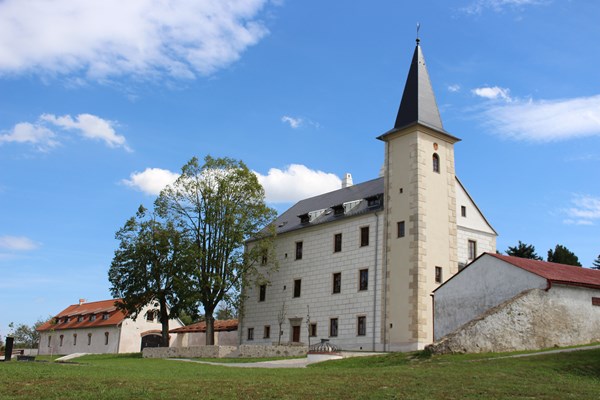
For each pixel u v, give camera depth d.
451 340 24.58
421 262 40.12
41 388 16.27
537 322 26.39
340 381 18.25
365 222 45.22
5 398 14.65
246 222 50.56
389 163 44.31
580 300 27.95
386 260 42.53
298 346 40.84
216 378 19.84
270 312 52.50
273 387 16.92
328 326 46.31
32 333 101.06
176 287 48.47
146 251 50.66
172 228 50.72
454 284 31.14
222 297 49.53
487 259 29.69
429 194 42.06
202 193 50.97
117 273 51.50
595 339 27.80
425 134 43.25
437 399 15.19
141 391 15.93
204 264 49.59
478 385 17.19
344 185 57.25
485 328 25.20
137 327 69.56
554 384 17.45
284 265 52.28
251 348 40.78
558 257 57.47
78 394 15.38
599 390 16.50
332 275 47.12
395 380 18.25
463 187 45.41
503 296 28.59
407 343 39.28
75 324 77.06
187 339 64.56
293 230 51.81
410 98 44.59
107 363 34.53
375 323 42.16
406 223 41.66
